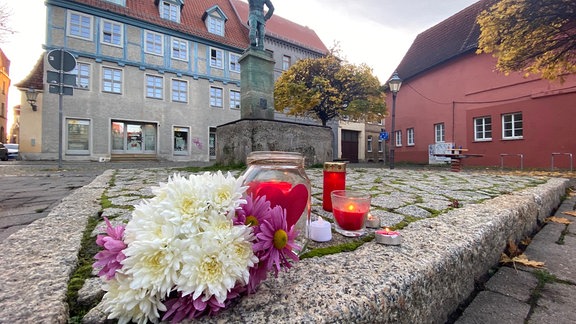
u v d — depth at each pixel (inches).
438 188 123.3
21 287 27.5
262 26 271.6
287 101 520.7
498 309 41.7
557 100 394.6
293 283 29.9
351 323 25.4
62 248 39.0
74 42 563.8
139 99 632.4
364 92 523.5
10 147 796.6
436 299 36.5
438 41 644.7
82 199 83.5
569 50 295.7
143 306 22.9
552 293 46.4
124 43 616.4
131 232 24.6
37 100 532.4
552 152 398.3
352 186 131.7
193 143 701.9
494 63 475.5
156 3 682.8
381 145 1047.0
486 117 494.6
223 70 755.4
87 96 573.6
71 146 563.5
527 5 263.3
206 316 24.0
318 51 925.8
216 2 865.5
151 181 140.7
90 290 28.3
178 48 689.0
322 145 277.6
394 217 65.9
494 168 415.2
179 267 23.3
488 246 52.3
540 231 81.7
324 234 45.6
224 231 24.8
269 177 38.0
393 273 32.6
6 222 63.1
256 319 23.6
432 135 608.1
